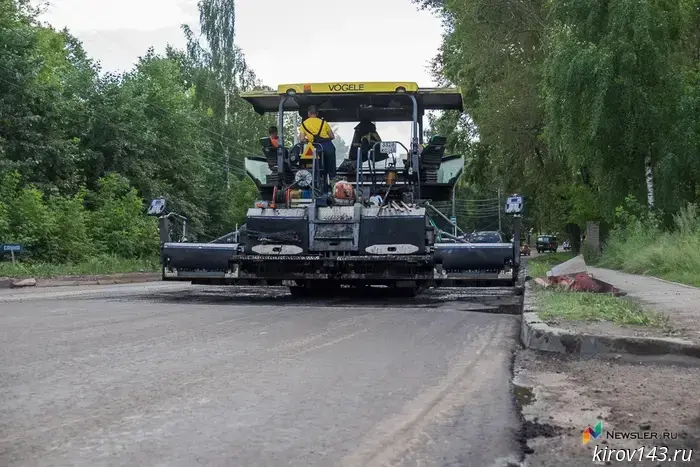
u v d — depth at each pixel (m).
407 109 13.52
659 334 6.51
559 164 31.61
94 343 7.20
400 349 6.94
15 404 4.70
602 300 9.16
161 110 34.53
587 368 5.96
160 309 10.69
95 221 27.17
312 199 11.93
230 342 7.30
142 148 32.12
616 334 6.51
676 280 14.99
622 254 22.11
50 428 4.16
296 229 11.56
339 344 7.21
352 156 13.50
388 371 5.83
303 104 13.63
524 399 4.88
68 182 26.81
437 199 13.63
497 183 35.53
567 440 3.94
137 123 31.75
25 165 24.19
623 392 5.05
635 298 10.45
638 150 22.88
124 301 12.27
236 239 12.38
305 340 7.47
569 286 11.63
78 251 24.39
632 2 21.42
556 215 36.94
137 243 28.50
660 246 18.88
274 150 13.74
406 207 11.48
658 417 4.38
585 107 22.14
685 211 21.08
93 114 29.91
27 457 3.64
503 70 30.50
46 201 25.02
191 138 37.28
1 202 22.28
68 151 26.08
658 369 5.91
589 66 21.59
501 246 11.20
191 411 4.54
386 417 4.43
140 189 31.72
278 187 13.11
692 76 23.02
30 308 10.81
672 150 21.53
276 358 6.39
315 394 5.02
